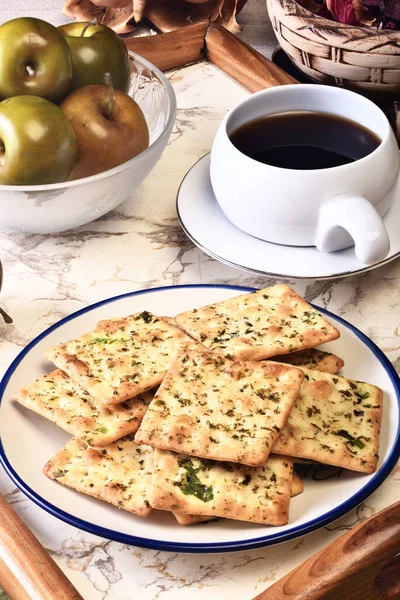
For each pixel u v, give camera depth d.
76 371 0.54
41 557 0.48
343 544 0.47
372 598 0.49
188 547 0.46
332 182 0.60
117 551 0.50
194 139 0.78
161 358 0.55
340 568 0.46
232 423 0.50
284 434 0.50
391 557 0.47
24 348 0.57
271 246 0.63
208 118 0.81
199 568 0.49
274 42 1.03
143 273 0.66
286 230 0.62
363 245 0.58
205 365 0.53
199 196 0.68
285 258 0.62
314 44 0.77
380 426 0.52
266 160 0.63
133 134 0.67
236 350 0.54
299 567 0.46
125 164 0.63
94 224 0.70
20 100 0.62
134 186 0.66
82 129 0.65
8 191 0.61
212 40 0.88
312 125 0.66
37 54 0.66
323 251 0.63
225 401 0.51
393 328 0.61
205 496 0.48
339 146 0.65
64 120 0.63
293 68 0.90
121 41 0.73
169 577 0.48
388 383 0.54
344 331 0.57
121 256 0.67
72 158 0.64
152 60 0.86
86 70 0.71
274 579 0.48
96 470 0.50
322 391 0.53
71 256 0.67
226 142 0.63
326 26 0.76
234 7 1.07
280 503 0.48
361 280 0.65
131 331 0.57
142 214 0.71
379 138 0.64
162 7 1.13
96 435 0.51
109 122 0.66
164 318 0.58
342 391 0.53
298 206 0.60
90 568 0.49
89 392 0.53
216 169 0.64
